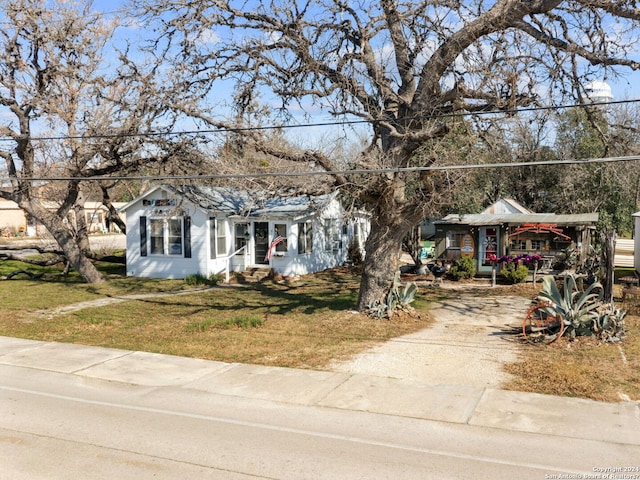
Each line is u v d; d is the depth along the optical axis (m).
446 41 13.88
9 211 58.62
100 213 62.00
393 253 16.66
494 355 12.19
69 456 7.32
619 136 14.16
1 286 24.92
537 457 7.18
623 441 7.67
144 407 9.36
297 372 11.30
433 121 14.95
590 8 12.98
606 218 30.72
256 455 7.31
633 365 11.09
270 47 14.96
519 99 13.77
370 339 13.95
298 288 23.70
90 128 20.72
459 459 7.14
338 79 14.85
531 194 36.00
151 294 22.36
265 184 15.56
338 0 14.53
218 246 26.53
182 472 6.81
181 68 15.25
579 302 13.41
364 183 14.73
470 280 24.64
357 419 8.70
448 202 14.46
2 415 8.97
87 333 15.41
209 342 14.03
